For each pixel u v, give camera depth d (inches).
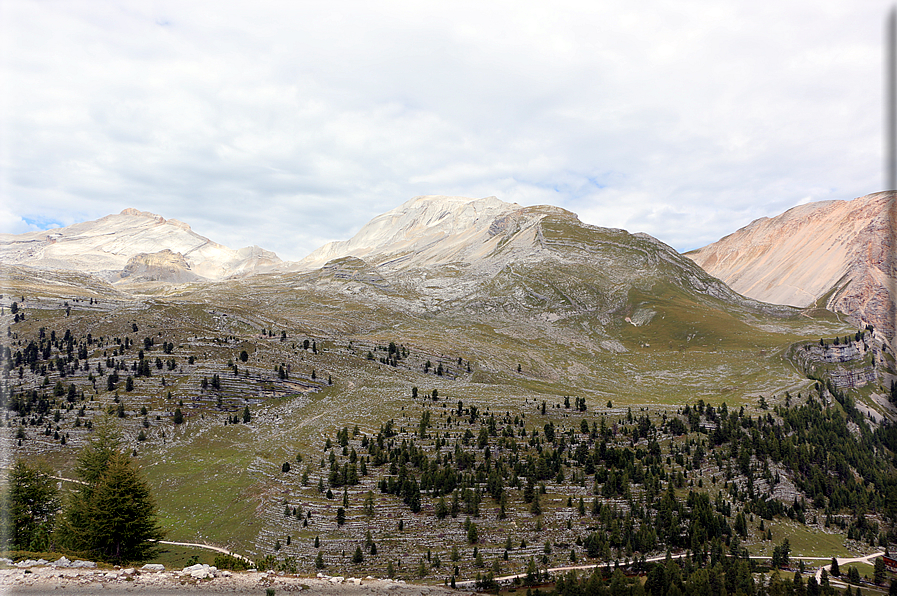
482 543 6879.9
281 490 7775.6
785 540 7613.2
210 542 6373.0
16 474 4589.1
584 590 5708.7
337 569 6072.8
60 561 2471.7
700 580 5994.1
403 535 6875.0
